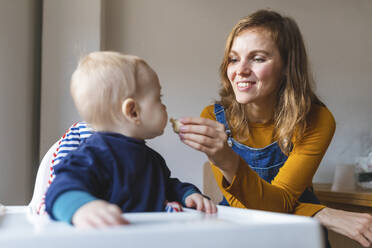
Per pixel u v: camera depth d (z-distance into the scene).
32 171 2.37
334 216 1.15
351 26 3.12
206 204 0.73
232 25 3.03
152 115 0.80
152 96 0.81
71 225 0.52
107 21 2.89
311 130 1.31
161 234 0.41
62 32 2.45
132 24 2.93
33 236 0.39
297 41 1.33
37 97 2.47
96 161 0.69
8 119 2.02
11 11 2.06
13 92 2.09
